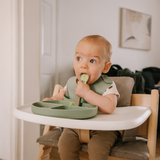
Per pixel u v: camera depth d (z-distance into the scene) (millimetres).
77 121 508
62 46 2199
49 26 1966
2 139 1416
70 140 778
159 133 2238
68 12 2250
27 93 1306
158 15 3510
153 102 805
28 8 1284
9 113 1333
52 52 2041
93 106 699
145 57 3326
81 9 2393
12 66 1292
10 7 1283
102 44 736
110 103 686
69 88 874
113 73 2174
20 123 1304
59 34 2150
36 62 1357
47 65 1951
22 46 1272
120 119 561
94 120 529
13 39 1273
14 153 1307
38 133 1398
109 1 2740
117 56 2902
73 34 2309
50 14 1976
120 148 748
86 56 718
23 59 1272
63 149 776
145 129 820
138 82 1967
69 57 2268
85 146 790
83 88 708
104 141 735
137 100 920
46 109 552
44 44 1889
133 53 3133
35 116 549
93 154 719
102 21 2654
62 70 2203
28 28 1293
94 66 715
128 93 949
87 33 2475
